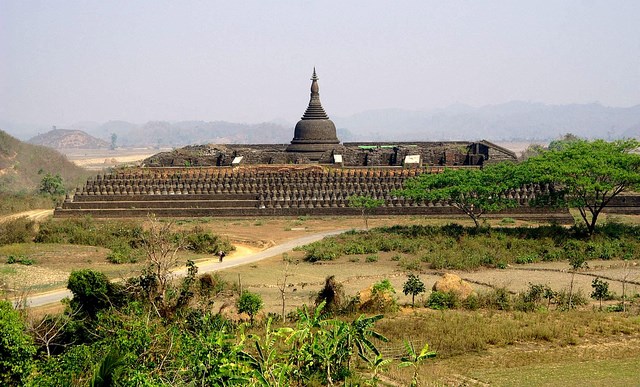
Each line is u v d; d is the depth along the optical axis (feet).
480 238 245.24
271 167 383.65
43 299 174.81
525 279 194.39
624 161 254.47
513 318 150.20
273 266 221.25
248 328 142.41
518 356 123.24
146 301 144.77
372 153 406.82
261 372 94.48
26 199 413.39
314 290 185.37
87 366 103.81
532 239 243.60
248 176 360.89
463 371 114.83
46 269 209.36
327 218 327.88
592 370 114.21
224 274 207.00
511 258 221.05
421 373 112.16
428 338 132.46
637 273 200.23
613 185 247.09
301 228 304.09
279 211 333.21
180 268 217.15
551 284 187.42
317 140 438.81
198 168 383.65
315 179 349.61
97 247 247.50
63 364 104.22
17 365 100.58
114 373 86.02
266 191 342.23
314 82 448.24
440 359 122.42
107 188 349.20
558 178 250.57
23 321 120.26
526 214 312.91
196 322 131.75
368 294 161.07
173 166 408.46
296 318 149.59
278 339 125.49
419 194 270.26
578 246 233.96
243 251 254.27
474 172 280.72
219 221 326.85
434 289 173.06
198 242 250.57
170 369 100.07
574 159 263.08
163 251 168.45
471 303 162.61
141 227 269.23
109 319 123.03
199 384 93.61
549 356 122.93
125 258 225.76
